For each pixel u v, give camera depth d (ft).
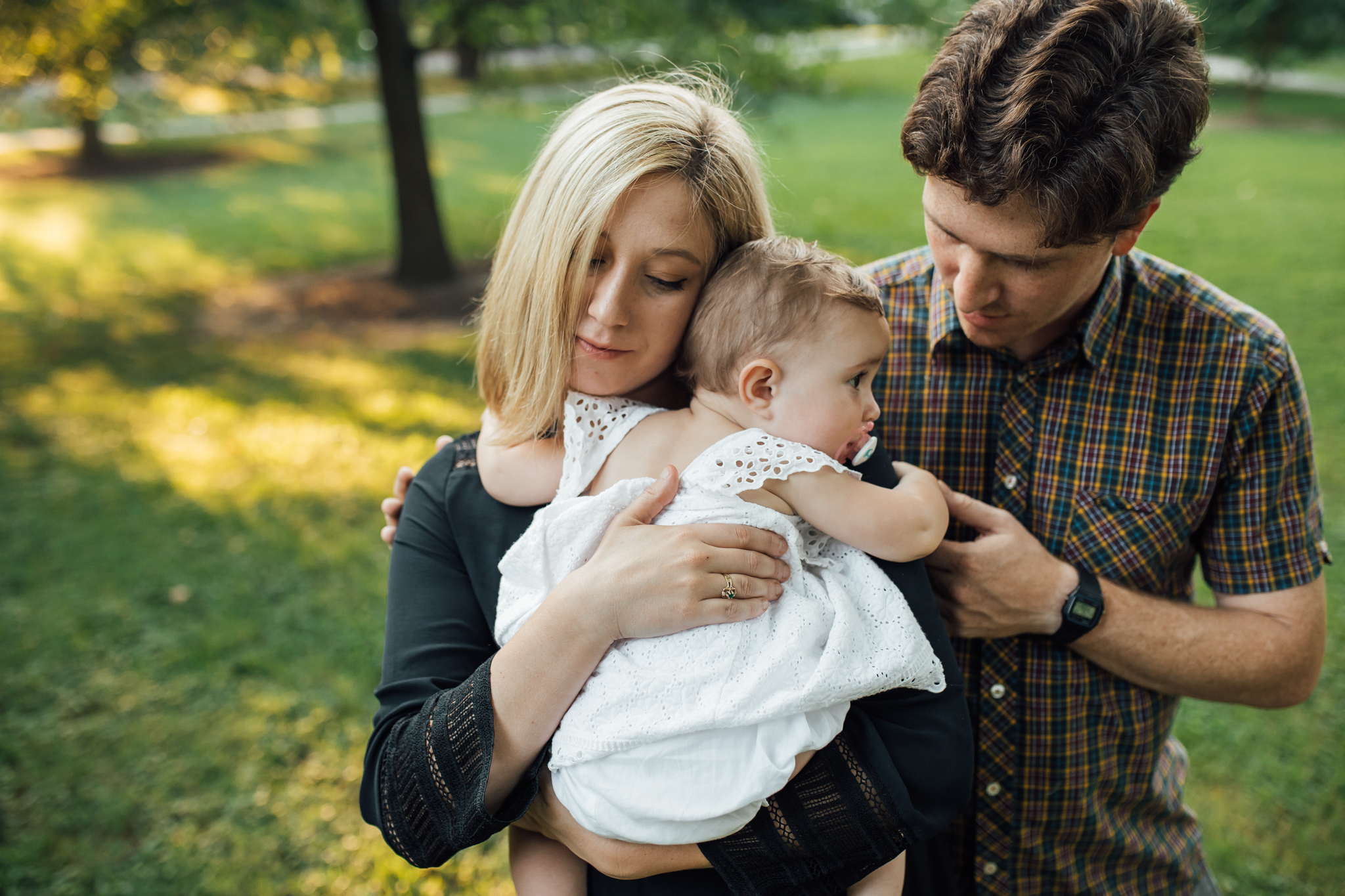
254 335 26.37
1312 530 4.60
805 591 3.86
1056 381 4.72
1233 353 4.50
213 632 12.99
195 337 26.32
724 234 4.09
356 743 11.02
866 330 3.97
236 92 32.83
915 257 5.20
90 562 14.84
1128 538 4.65
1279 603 4.57
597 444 4.09
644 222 3.76
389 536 5.07
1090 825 4.82
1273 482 4.52
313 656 12.52
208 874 9.39
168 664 12.42
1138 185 3.70
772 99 24.90
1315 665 4.56
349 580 14.21
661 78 4.75
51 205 45.68
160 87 34.55
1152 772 4.96
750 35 24.23
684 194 3.80
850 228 32.86
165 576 14.40
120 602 13.79
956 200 3.94
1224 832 9.45
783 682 3.59
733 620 3.66
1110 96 3.62
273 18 28.04
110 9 24.02
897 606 3.79
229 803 10.25
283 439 19.19
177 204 45.29
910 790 3.75
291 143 61.26
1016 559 4.33
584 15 24.56
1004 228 3.86
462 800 3.62
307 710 11.57
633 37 23.89
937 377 4.93
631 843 3.71
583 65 29.40
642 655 3.70
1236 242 30.60
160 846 9.74
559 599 3.69
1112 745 4.77
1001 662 4.72
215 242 37.58
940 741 3.78
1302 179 40.19
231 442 19.13
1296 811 9.70
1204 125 3.91
